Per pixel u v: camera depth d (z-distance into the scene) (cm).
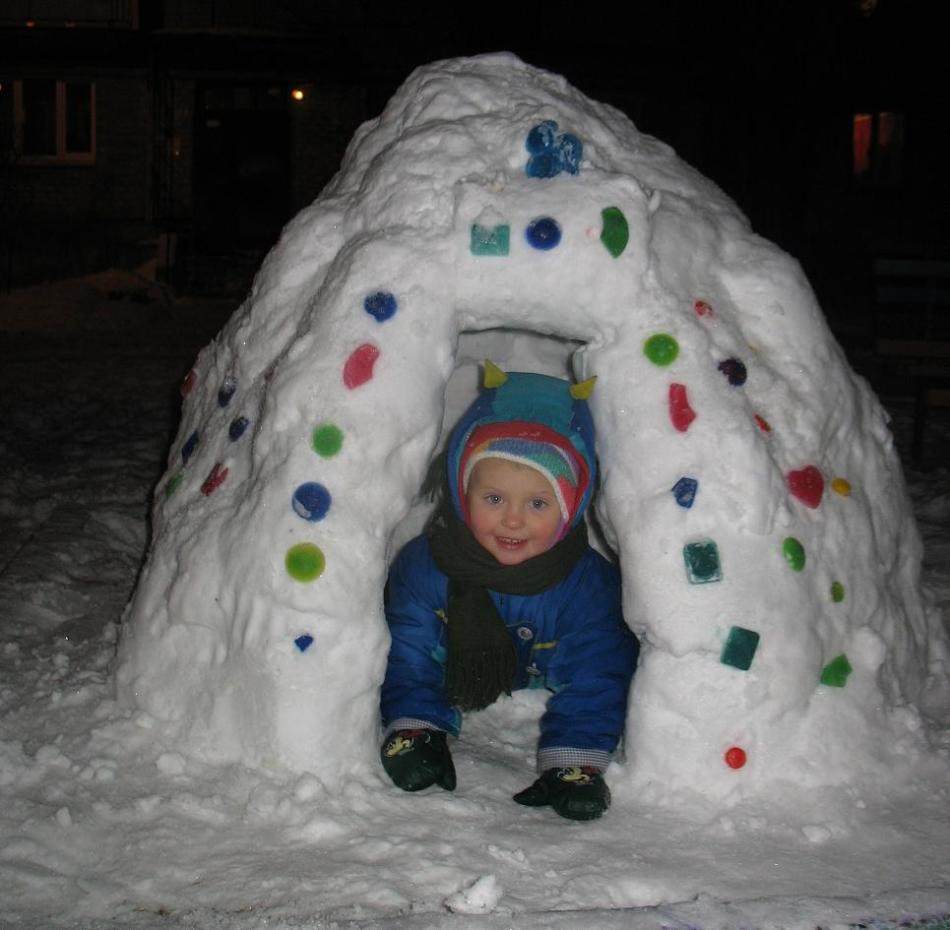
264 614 267
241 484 293
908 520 332
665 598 267
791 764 270
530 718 330
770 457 278
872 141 1938
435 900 229
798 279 311
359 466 269
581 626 304
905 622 312
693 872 242
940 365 738
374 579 270
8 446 691
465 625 296
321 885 231
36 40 1803
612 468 279
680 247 297
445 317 276
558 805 265
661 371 277
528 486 289
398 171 296
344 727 270
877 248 852
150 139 1858
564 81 331
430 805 265
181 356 1121
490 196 279
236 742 276
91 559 467
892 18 1891
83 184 1880
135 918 221
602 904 231
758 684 267
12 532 504
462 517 299
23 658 354
